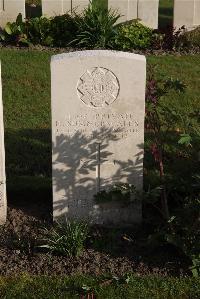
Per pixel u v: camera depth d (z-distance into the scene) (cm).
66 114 292
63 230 295
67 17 539
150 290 266
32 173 349
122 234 302
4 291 266
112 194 299
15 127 402
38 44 535
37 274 275
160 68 486
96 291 264
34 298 262
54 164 300
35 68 481
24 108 427
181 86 296
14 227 306
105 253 288
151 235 287
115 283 269
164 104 429
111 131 297
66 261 283
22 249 290
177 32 537
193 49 533
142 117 296
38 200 329
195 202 288
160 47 534
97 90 290
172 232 284
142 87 292
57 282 270
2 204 306
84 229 294
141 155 302
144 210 316
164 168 349
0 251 289
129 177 305
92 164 301
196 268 274
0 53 507
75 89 289
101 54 286
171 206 314
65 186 304
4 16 568
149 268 279
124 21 568
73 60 285
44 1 571
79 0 571
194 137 325
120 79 290
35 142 384
